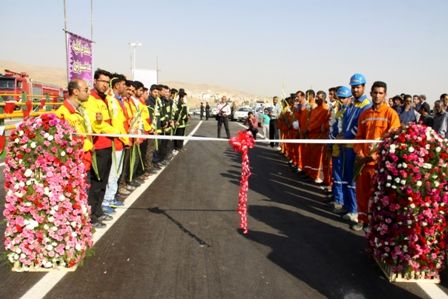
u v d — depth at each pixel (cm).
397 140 420
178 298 375
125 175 763
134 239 522
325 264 461
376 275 436
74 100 505
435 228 412
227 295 383
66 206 414
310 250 503
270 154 1477
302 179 988
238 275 426
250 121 1758
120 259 458
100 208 574
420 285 414
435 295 393
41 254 419
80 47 1107
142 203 706
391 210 415
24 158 405
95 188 562
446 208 412
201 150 1511
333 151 708
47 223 414
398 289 405
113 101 614
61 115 479
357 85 638
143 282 404
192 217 628
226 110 1756
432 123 965
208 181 923
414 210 409
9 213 414
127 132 709
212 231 563
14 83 2111
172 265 446
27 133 404
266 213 664
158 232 553
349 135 648
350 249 509
